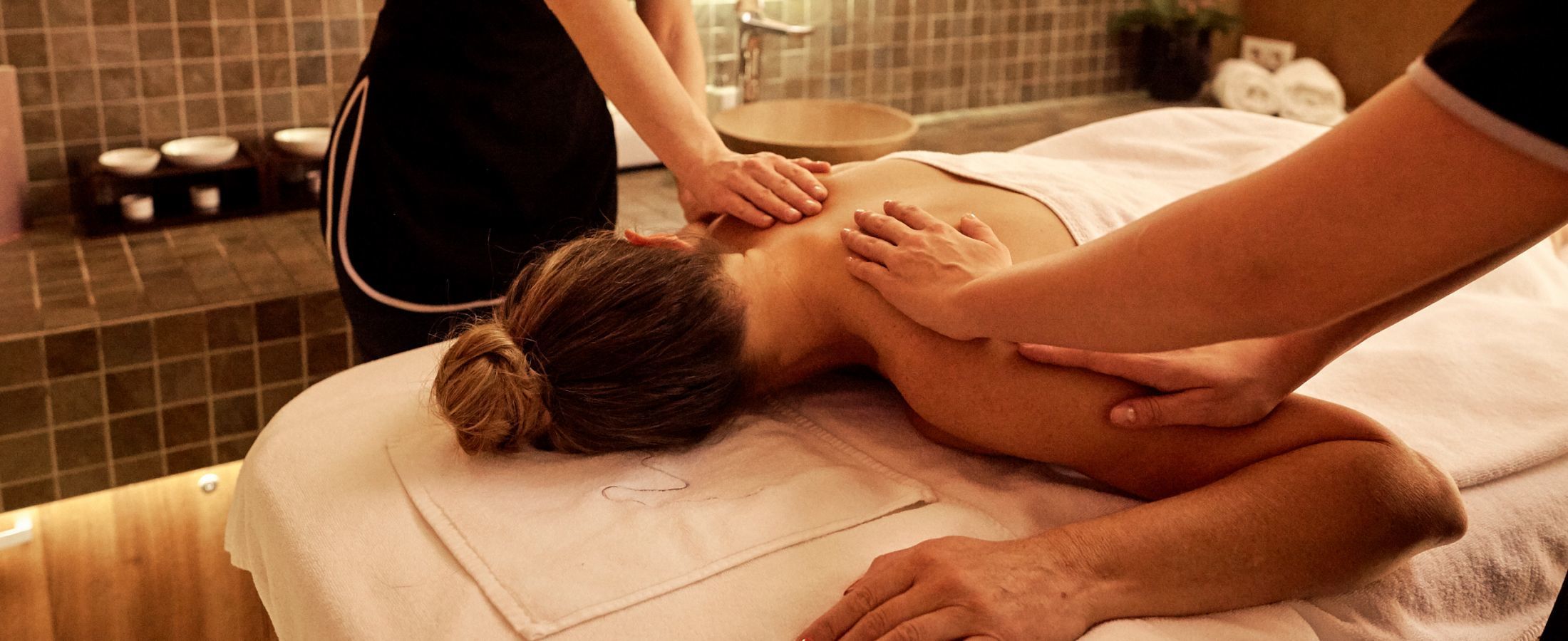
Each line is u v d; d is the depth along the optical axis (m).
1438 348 1.28
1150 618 0.88
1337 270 0.65
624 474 1.05
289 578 0.97
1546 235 0.72
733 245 1.23
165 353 1.94
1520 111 0.55
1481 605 1.04
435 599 0.90
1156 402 0.96
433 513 0.99
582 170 1.51
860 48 2.87
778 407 1.21
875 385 1.27
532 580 0.90
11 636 1.74
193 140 2.36
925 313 1.00
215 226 2.32
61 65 2.21
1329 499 0.89
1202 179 1.66
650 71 1.28
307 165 2.42
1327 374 1.26
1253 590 0.89
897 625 0.82
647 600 0.88
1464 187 0.58
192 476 2.06
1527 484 1.11
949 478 1.07
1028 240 1.15
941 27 2.96
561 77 1.43
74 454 1.93
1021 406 1.02
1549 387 1.21
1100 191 1.28
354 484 1.04
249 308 1.98
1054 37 3.15
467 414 1.03
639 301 1.03
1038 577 0.84
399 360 1.27
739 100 2.56
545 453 1.09
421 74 1.35
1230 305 0.70
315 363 2.08
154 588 1.85
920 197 1.22
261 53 2.38
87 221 2.21
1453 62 0.57
